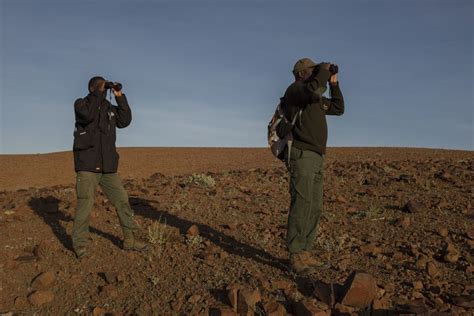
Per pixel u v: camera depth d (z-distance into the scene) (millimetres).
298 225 5250
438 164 12227
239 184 10250
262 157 23484
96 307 4887
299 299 4738
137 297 5109
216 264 5668
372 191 9070
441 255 5703
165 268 5688
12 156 26125
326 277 5172
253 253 5980
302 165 5156
